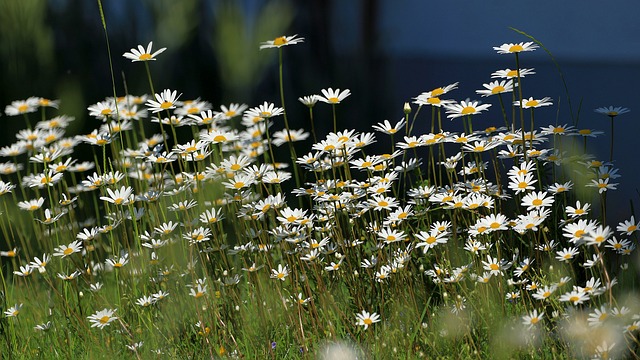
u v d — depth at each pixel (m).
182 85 7.04
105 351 3.69
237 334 3.78
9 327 4.04
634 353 3.02
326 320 3.70
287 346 3.67
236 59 6.26
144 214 4.62
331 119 7.20
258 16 6.35
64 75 7.10
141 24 7.36
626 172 6.74
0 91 6.90
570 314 3.22
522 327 3.27
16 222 5.36
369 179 4.04
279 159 6.55
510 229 3.89
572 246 3.83
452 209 4.21
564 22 11.74
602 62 11.16
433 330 3.56
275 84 7.17
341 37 7.61
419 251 4.08
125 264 4.31
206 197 4.76
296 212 3.93
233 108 5.18
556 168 4.27
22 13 6.97
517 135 3.96
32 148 5.40
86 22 7.39
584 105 9.03
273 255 4.31
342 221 4.12
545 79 10.40
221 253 4.01
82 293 4.22
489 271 3.56
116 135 4.60
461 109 3.96
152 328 3.84
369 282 3.94
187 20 7.00
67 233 4.87
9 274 4.95
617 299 3.44
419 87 10.20
